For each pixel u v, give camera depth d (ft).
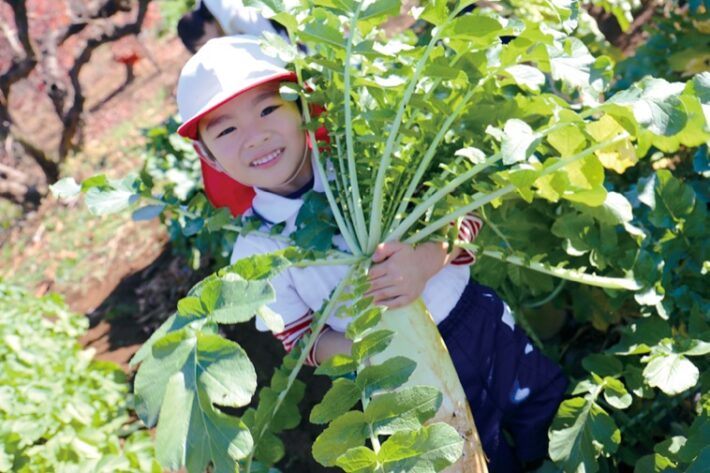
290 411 6.31
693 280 6.29
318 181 5.95
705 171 6.33
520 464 6.61
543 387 6.35
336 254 5.41
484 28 4.77
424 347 5.25
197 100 5.52
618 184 8.38
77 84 20.54
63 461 8.66
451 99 5.65
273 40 5.14
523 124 4.58
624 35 12.32
